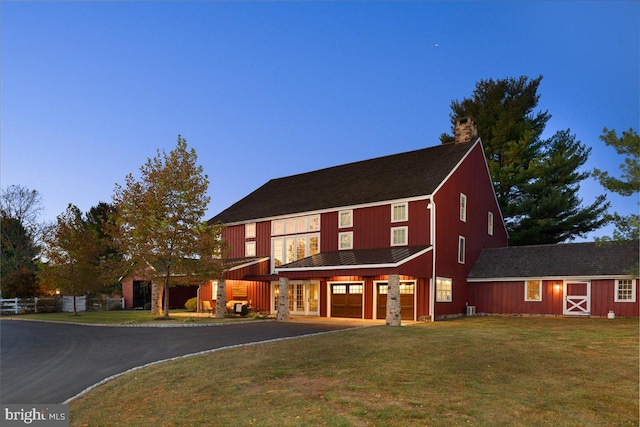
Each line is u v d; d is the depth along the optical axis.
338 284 28.52
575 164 37.88
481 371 11.57
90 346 16.94
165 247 25.16
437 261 26.16
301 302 30.02
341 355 13.44
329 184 33.53
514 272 28.88
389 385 10.07
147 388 10.65
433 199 26.20
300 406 8.75
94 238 33.44
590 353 14.01
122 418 8.85
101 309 42.06
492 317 27.88
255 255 33.06
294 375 11.06
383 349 14.42
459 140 32.03
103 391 10.70
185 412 8.87
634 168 19.67
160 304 31.02
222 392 9.94
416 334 17.89
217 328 21.39
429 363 12.37
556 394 9.63
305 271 25.20
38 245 51.06
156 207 25.52
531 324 22.36
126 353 15.24
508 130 40.28
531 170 37.22
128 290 44.81
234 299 33.69
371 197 28.41
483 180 33.00
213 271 26.23
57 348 16.73
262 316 28.02
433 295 25.45
